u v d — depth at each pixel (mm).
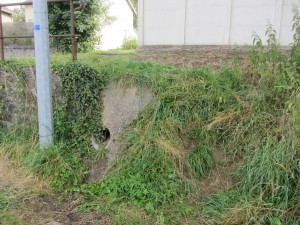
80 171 3883
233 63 4137
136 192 3252
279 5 5645
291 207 2732
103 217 3051
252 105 3438
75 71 4195
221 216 2854
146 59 5379
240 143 3385
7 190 3455
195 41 6602
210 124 3506
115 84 4195
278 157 2889
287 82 3230
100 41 12750
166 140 3523
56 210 3186
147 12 7020
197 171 3404
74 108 4301
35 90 4648
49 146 4035
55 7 9570
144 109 3861
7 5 4863
